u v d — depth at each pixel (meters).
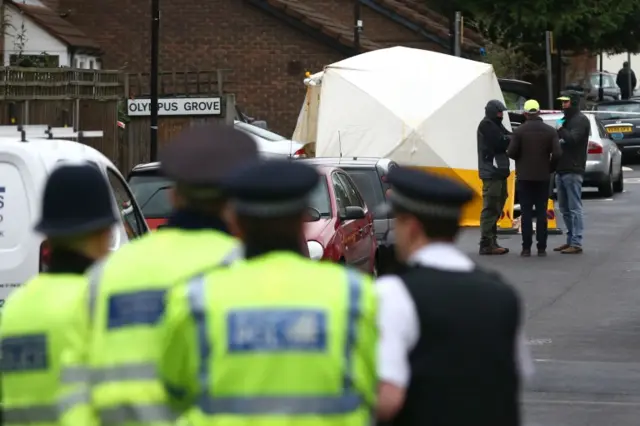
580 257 58.22
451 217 14.28
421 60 74.62
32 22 91.81
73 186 14.21
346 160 54.84
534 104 57.56
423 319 13.60
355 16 104.19
